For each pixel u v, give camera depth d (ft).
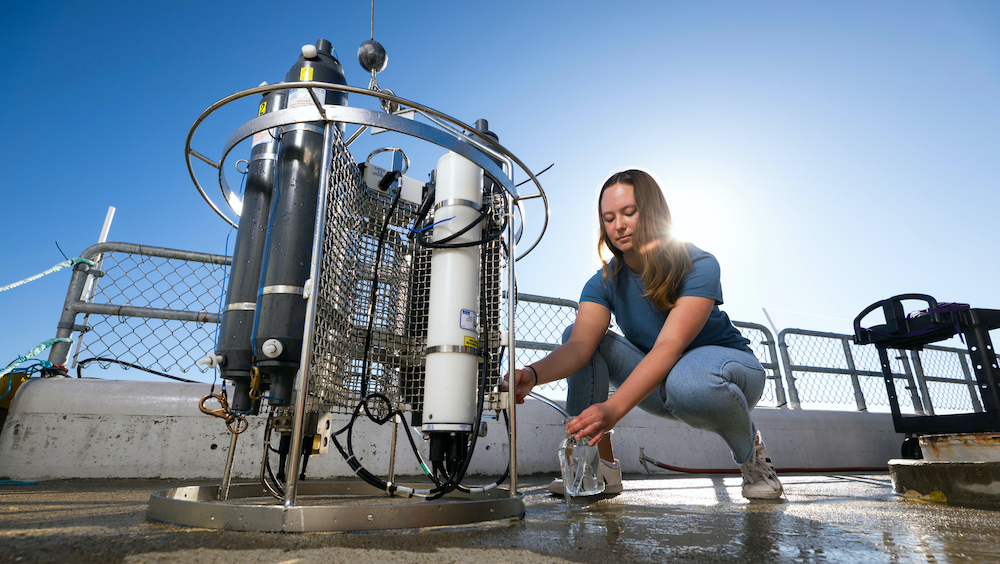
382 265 4.71
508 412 3.96
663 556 2.37
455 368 3.84
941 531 3.07
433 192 4.38
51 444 7.39
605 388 5.39
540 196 4.97
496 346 4.10
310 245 3.92
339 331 3.95
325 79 4.43
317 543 2.55
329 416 4.06
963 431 6.97
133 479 7.45
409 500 4.76
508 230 4.13
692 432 11.28
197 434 7.84
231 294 4.56
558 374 4.81
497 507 3.39
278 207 3.98
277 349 3.60
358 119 3.41
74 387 7.72
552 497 5.33
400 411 4.15
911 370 14.51
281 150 4.15
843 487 6.68
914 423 7.59
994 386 6.73
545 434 9.86
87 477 7.39
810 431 12.69
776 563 2.25
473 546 2.55
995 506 4.23
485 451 9.23
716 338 5.12
